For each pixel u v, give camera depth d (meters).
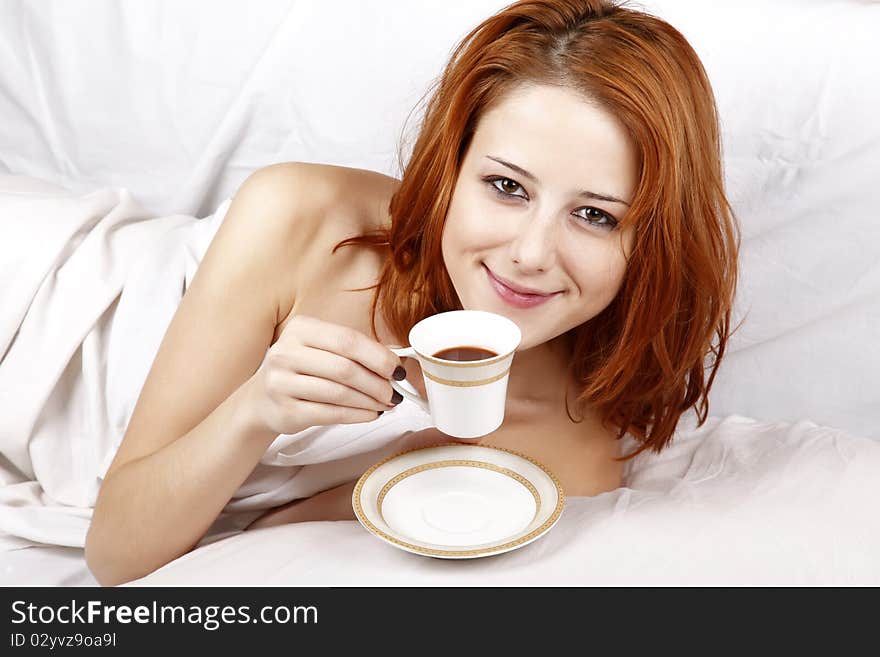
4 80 2.26
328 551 1.29
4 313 1.65
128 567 1.41
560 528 1.34
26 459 1.69
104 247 1.72
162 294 1.67
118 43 2.18
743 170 1.92
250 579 1.25
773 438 1.69
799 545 1.33
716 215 1.45
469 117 1.32
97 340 1.66
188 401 1.44
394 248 1.48
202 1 2.11
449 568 1.24
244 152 2.17
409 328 1.54
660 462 1.75
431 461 1.35
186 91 2.16
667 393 1.67
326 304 1.55
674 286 1.42
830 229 1.90
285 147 2.15
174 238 1.77
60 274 1.68
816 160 1.88
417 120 2.04
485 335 1.17
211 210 2.23
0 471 1.71
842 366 1.94
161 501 1.35
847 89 1.85
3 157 2.32
